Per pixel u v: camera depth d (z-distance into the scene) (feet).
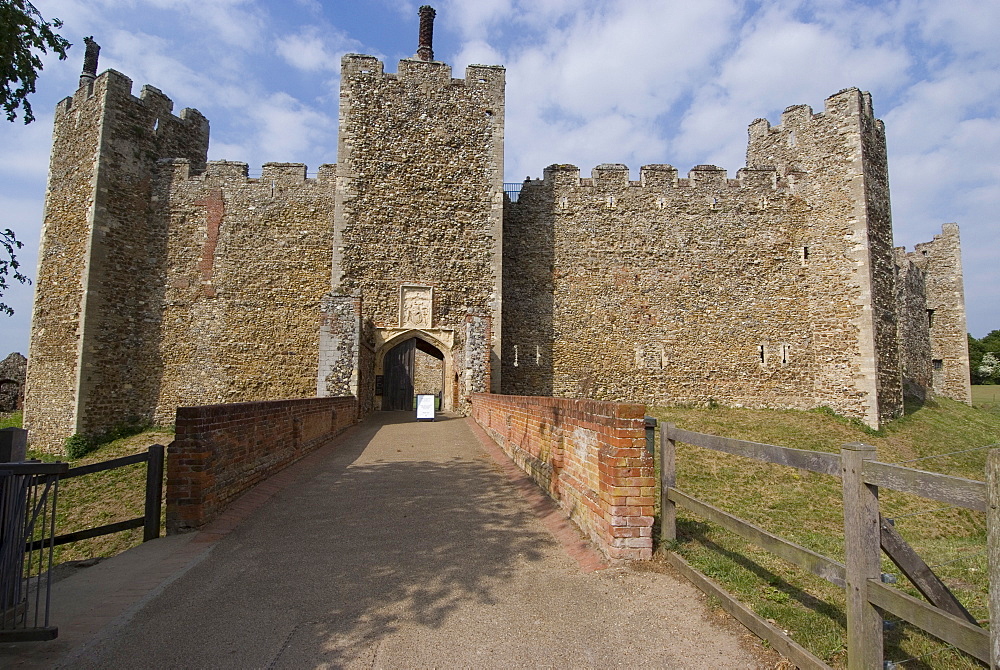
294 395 64.54
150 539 17.61
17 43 20.04
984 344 154.81
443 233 63.46
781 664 9.66
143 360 63.46
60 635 11.25
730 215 69.62
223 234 65.87
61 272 61.05
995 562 6.67
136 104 64.44
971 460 51.55
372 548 16.31
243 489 21.63
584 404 17.01
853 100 63.26
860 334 60.64
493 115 65.82
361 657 10.36
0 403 90.94
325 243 66.18
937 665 9.93
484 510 20.12
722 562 14.39
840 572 9.29
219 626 11.63
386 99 64.34
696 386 68.13
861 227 61.57
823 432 55.67
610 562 14.26
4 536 11.28
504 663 10.05
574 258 69.51
